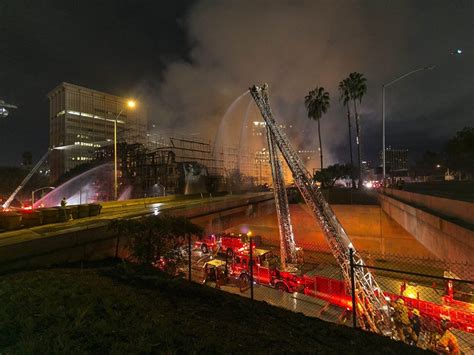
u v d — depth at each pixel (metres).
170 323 5.46
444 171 95.06
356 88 57.97
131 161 71.19
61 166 113.69
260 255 25.20
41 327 4.79
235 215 34.12
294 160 22.14
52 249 11.70
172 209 25.62
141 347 4.30
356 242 37.28
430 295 20.72
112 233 14.34
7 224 16.16
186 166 67.56
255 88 24.19
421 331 13.73
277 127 23.45
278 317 7.61
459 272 11.02
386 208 33.16
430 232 14.91
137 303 6.43
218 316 6.73
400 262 30.22
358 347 6.12
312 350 5.27
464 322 15.52
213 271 20.31
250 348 4.94
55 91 118.81
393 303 15.54
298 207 42.06
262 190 82.62
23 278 8.02
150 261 11.64
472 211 11.50
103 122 122.94
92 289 7.09
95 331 4.75
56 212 19.14
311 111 63.56
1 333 4.61
